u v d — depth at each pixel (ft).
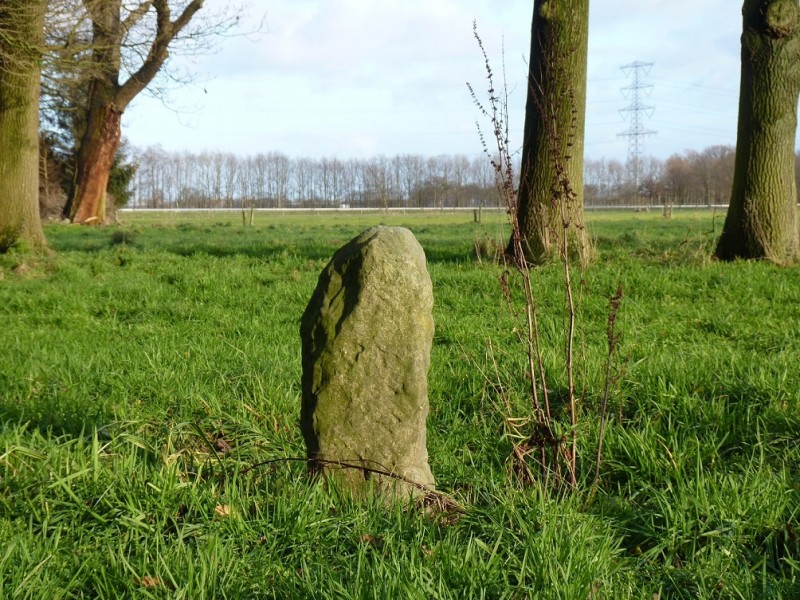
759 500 12.08
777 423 15.84
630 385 18.48
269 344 25.82
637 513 12.36
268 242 80.28
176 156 396.16
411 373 11.98
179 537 10.44
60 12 57.16
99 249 68.95
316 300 12.26
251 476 13.14
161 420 16.92
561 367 19.92
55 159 151.53
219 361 22.70
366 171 388.37
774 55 43.45
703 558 10.82
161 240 88.02
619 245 57.67
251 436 15.69
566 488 12.80
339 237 94.32
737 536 11.36
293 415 17.35
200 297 37.86
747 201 44.68
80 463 12.90
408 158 387.75
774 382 17.74
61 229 111.04
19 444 13.78
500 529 11.02
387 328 11.90
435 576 9.73
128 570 9.84
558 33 41.57
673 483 13.47
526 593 9.58
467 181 347.77
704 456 14.58
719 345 24.40
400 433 12.05
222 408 17.62
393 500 11.85
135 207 385.29
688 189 299.79
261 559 10.29
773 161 44.11
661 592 10.04
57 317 32.86
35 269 47.93
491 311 31.22
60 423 16.15
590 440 15.11
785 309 30.71
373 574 9.41
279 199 384.68
